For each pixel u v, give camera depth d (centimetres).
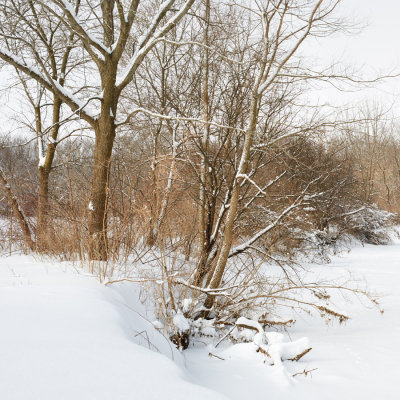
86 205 771
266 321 605
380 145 2955
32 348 288
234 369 433
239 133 693
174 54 909
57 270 642
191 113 769
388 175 3306
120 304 484
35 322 346
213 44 708
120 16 700
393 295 900
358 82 554
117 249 711
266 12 571
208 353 501
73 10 688
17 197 983
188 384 279
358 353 485
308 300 823
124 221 712
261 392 369
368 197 2127
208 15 713
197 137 686
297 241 1173
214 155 725
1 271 630
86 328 352
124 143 1038
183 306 569
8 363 261
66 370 265
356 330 620
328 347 520
